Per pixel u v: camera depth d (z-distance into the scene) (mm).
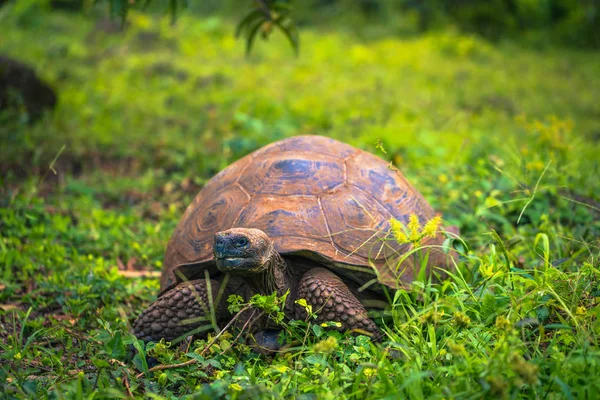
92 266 3830
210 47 11133
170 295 2977
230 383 2428
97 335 2854
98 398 2389
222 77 8961
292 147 3385
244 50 11250
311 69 10070
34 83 6645
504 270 2885
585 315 2518
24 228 4152
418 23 14359
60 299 3412
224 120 6879
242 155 5582
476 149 5652
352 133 6422
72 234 4262
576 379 2215
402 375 2303
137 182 5426
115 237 4359
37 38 10961
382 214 3076
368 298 3002
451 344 2305
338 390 2277
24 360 2793
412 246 3023
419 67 10734
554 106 8688
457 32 13477
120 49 10477
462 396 2145
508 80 10180
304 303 2703
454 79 10055
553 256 3576
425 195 4574
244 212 3039
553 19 15469
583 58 13117
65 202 4934
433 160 5531
